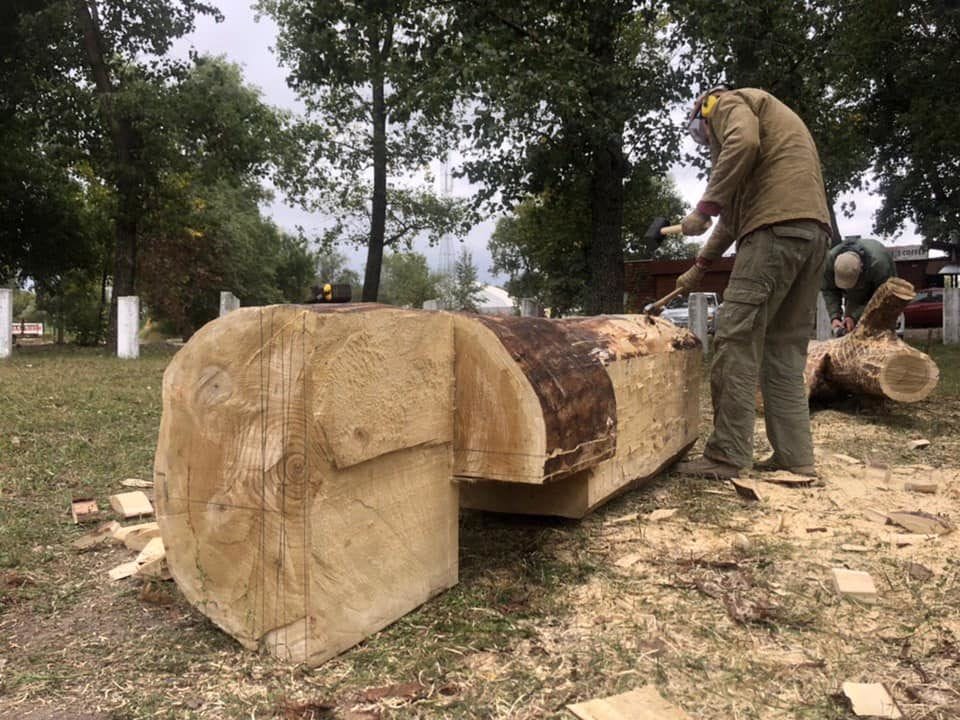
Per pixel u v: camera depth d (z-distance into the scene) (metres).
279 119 18.03
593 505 2.94
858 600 2.33
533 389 2.24
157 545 2.69
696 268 4.00
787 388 3.97
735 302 3.77
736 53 11.24
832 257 6.53
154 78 15.22
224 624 2.01
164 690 1.82
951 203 20.28
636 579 2.52
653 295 24.56
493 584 2.47
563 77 10.66
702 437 5.29
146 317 34.62
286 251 47.97
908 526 3.08
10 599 2.38
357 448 1.95
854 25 12.78
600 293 12.68
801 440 3.97
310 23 12.72
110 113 13.91
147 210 15.60
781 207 3.61
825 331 10.41
